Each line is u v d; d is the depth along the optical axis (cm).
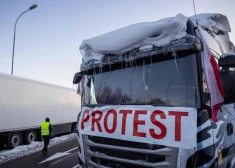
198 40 266
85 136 335
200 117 242
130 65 320
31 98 1108
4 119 930
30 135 1144
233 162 329
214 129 264
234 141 347
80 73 396
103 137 308
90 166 327
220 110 305
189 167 232
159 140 254
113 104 329
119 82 330
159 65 292
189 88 264
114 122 297
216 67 276
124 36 315
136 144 272
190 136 236
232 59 259
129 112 287
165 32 280
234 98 273
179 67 275
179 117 248
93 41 355
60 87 1388
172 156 243
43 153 853
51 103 1282
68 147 991
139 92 304
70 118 1492
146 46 296
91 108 338
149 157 261
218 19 407
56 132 1351
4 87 941
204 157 238
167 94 278
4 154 859
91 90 371
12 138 1016
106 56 342
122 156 287
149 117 268
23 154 855
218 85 273
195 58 266
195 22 291
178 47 269
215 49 354
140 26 307
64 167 640
